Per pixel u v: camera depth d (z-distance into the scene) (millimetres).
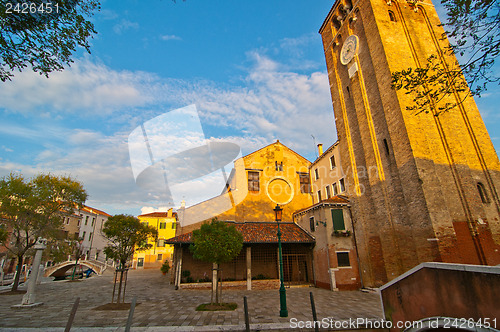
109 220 14398
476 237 15570
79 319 10875
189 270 21984
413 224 16062
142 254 46250
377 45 20609
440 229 14859
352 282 18938
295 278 22469
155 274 38062
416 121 17609
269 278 21984
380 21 21094
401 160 17406
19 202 21203
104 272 38906
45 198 22391
